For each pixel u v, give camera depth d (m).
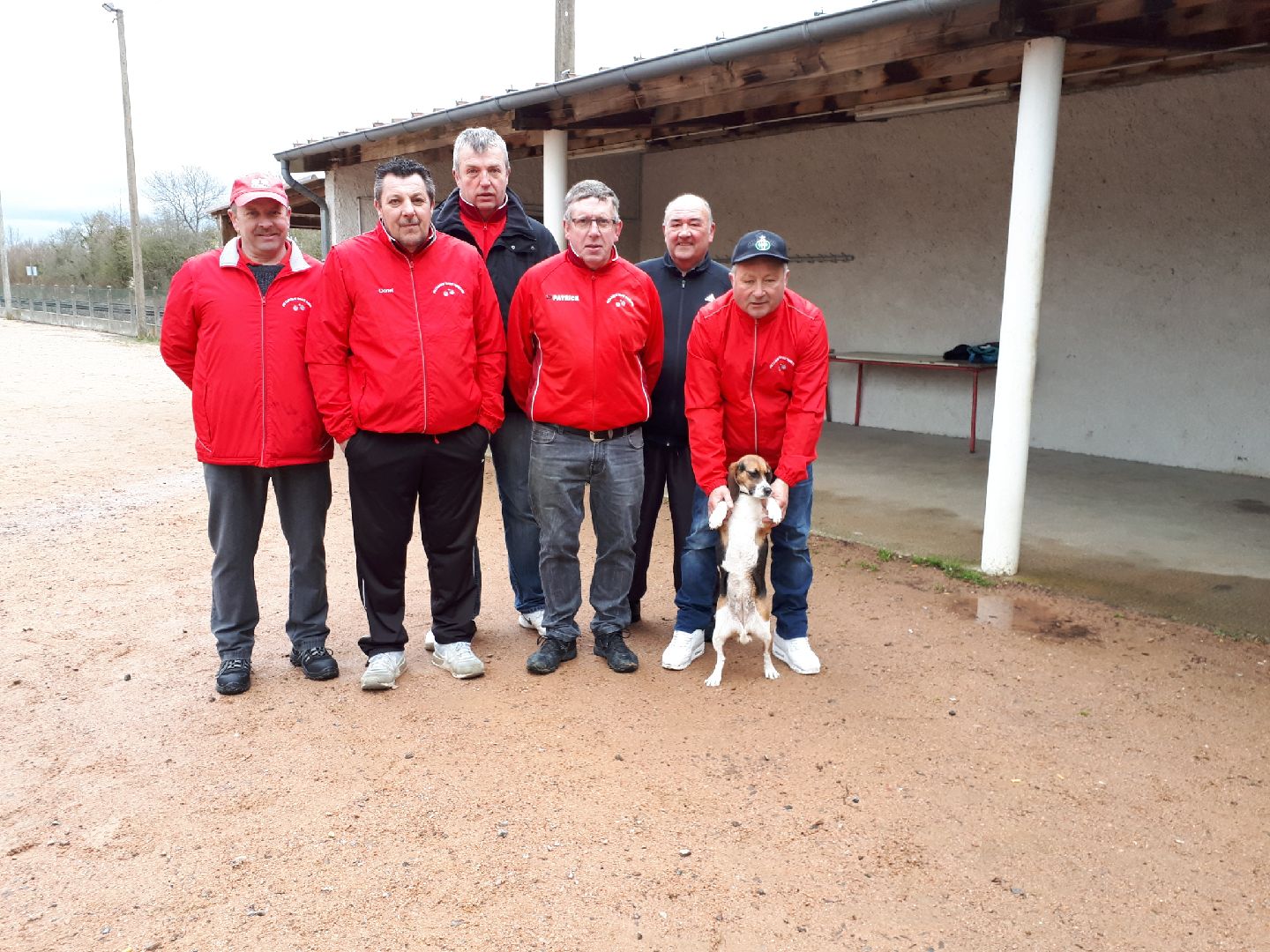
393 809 2.92
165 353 3.62
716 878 2.59
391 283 3.48
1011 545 5.12
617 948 2.33
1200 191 7.64
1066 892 2.53
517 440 4.11
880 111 7.77
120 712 3.59
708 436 3.74
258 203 3.43
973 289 9.34
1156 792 3.01
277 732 3.43
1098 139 8.19
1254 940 2.35
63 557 5.66
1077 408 8.66
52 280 54.47
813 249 10.72
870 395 10.40
